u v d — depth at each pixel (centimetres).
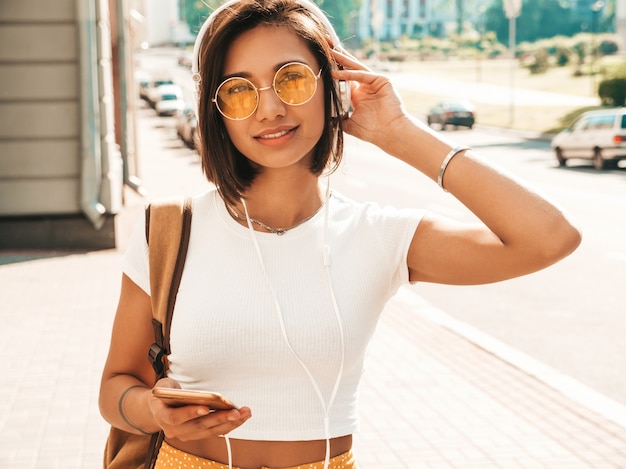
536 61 7175
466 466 480
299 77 188
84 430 532
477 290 985
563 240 183
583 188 1970
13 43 1159
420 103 5834
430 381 635
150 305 202
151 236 198
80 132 1184
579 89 5878
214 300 190
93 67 1170
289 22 190
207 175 197
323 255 194
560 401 592
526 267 187
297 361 189
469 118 4384
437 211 1616
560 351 728
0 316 833
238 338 188
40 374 645
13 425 541
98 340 740
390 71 8331
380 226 200
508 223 184
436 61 9925
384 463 485
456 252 194
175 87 5709
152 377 209
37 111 1177
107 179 1195
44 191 1192
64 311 853
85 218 1207
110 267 1088
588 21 12850
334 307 190
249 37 189
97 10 1162
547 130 4047
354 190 2003
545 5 12781
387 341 748
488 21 12900
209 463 195
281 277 192
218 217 199
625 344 746
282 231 196
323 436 193
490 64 8962
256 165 198
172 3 12862
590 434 530
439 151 193
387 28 15800
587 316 852
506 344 749
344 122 204
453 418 557
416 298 933
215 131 195
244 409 167
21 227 1198
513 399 596
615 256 1172
